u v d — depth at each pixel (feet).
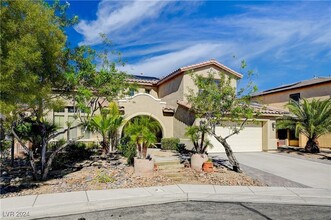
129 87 47.67
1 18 30.83
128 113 75.36
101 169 47.21
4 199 30.86
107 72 41.70
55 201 30.42
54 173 44.70
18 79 31.37
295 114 77.36
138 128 46.98
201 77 52.80
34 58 32.17
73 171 46.09
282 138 104.06
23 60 31.35
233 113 48.91
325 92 91.25
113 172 44.80
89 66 40.73
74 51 41.86
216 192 35.68
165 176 43.68
